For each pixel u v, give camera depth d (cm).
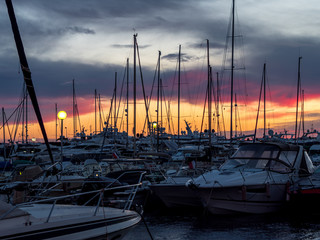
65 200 1541
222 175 1662
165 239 1287
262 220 1541
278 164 1722
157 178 2012
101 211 867
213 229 1412
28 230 687
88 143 4797
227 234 1340
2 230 663
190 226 1460
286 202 1644
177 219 1587
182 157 3509
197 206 1772
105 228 819
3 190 1490
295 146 1858
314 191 1566
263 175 1650
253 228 1417
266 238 1285
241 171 1702
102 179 1572
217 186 1546
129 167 2484
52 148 4484
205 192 1568
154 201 1834
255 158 1755
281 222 1505
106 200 1498
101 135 5500
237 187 1569
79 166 2236
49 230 716
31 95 1014
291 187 1625
